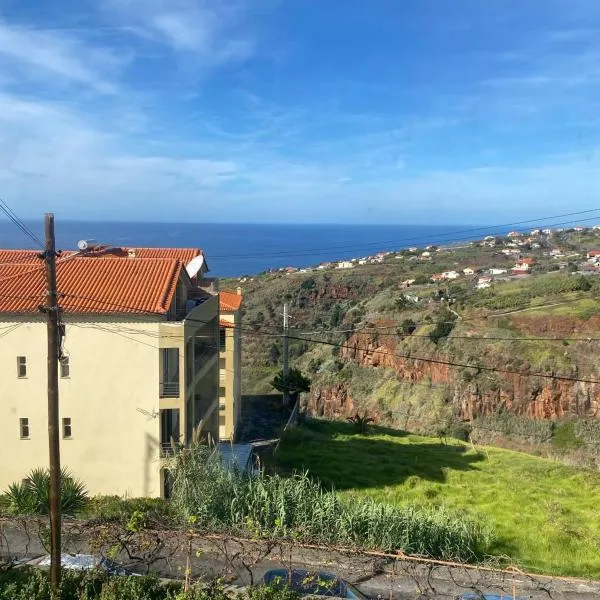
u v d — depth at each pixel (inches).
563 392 2947.8
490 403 3147.1
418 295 4136.3
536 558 886.4
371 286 4886.8
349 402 3752.5
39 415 1057.5
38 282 1122.7
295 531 717.9
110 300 1074.1
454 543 820.6
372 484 1294.3
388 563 741.3
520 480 1421.0
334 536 786.2
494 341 3250.5
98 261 1208.8
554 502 1213.1
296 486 878.4
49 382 580.7
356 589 681.0
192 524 746.8
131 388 1065.5
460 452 1753.2
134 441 1069.1
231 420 1649.9
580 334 3038.9
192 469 903.1
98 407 1064.2
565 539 970.7
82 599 564.4
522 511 1157.1
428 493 1245.1
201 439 1190.9
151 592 606.5
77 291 1096.2
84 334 1056.2
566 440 2851.9
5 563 674.8
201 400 1346.0
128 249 1573.6
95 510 922.1
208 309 1295.5
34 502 885.8
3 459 1055.6
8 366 1050.1
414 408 3383.4
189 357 1154.7
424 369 3491.6
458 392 3250.5
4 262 1405.0
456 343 3368.6
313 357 4212.6
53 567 592.1
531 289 3631.9
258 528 695.7
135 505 938.7
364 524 812.6
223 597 591.5
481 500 1227.2
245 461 1333.7
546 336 3157.0
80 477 1066.7
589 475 1512.1
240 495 860.0
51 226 566.9
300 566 732.7
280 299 4940.9
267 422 1905.8
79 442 1064.8
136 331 1060.5
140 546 677.9
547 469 1562.5
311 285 5078.7
